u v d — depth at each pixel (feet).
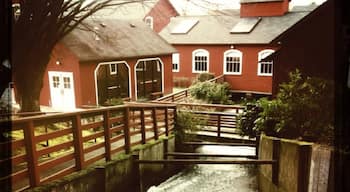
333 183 8.85
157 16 89.35
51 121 14.93
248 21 70.33
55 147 15.24
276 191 19.44
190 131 32.76
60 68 48.52
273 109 22.86
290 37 33.68
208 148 33.68
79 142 16.72
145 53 56.34
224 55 68.69
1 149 12.15
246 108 28.32
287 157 17.28
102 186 17.74
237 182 25.79
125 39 56.90
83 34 50.98
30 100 24.58
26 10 22.27
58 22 24.23
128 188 20.63
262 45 63.93
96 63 49.01
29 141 13.58
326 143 13.60
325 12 29.30
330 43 28.19
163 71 62.39
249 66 66.23
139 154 22.22
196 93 55.93
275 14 68.95
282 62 34.71
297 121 19.19
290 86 20.58
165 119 29.45
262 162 19.58
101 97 50.72
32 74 24.07
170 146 29.48
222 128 38.55
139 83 58.23
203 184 25.64
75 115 16.42
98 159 18.62
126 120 21.39
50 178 14.87
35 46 23.32
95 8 26.00
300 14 67.77
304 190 14.56
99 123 18.65
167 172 27.84
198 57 72.08
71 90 47.98
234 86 68.49
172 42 73.46
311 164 13.43
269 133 23.22
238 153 31.37
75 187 15.71
